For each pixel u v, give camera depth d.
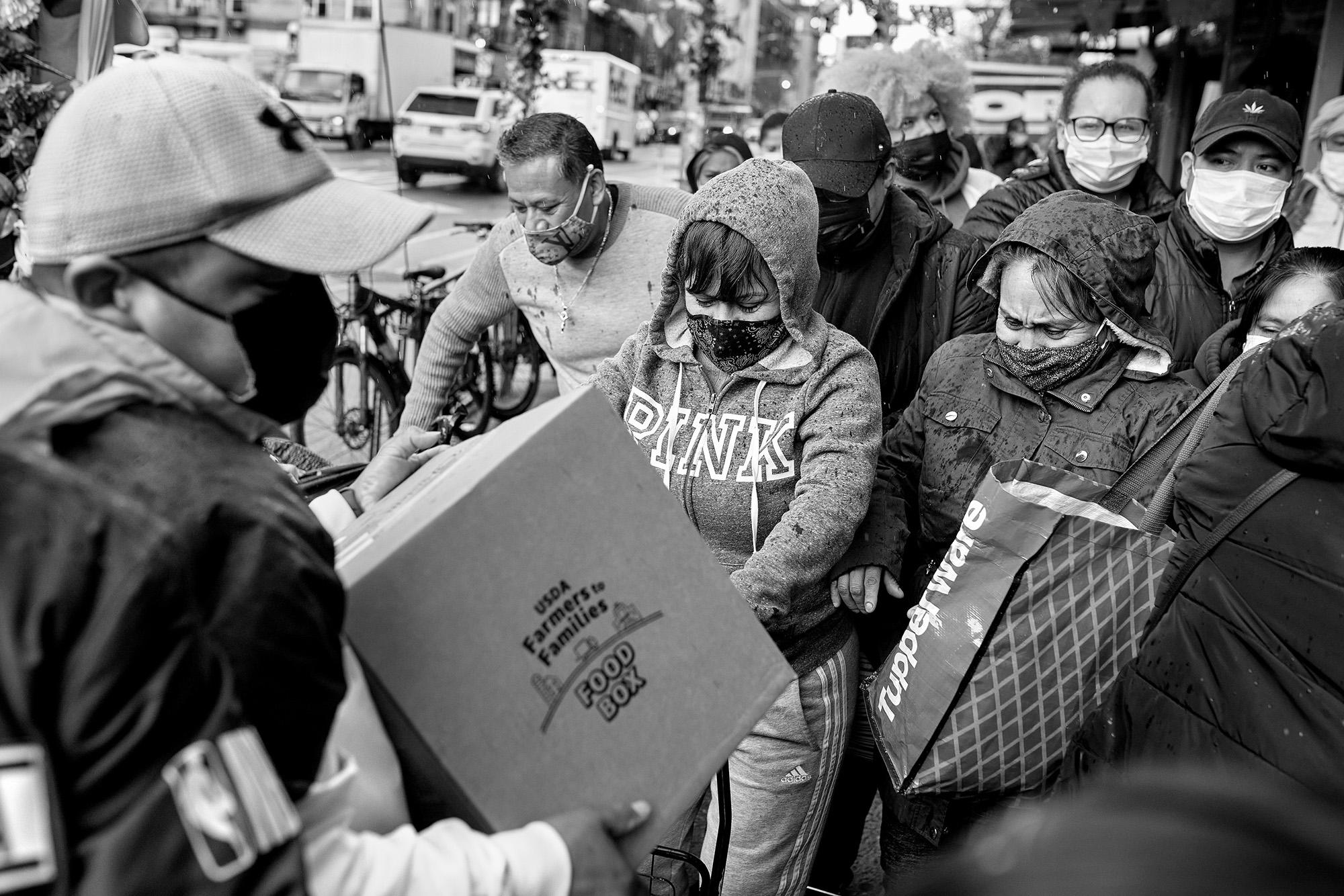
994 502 1.89
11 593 0.88
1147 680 1.69
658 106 27.53
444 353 3.50
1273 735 1.48
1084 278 2.10
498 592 1.27
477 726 1.25
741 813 2.20
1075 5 9.41
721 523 2.16
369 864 1.05
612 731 1.32
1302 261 2.53
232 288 1.10
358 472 2.27
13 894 0.82
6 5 2.77
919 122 4.32
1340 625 1.43
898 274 2.95
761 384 2.14
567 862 1.16
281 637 1.00
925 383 2.42
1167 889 0.51
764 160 2.14
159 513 0.96
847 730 2.26
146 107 1.06
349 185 1.18
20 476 0.92
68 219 1.04
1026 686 1.91
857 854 3.06
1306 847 0.51
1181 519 1.75
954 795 2.02
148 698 0.88
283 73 21.78
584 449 1.34
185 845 0.87
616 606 1.34
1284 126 3.16
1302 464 1.48
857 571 2.18
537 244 3.05
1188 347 3.26
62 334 1.00
